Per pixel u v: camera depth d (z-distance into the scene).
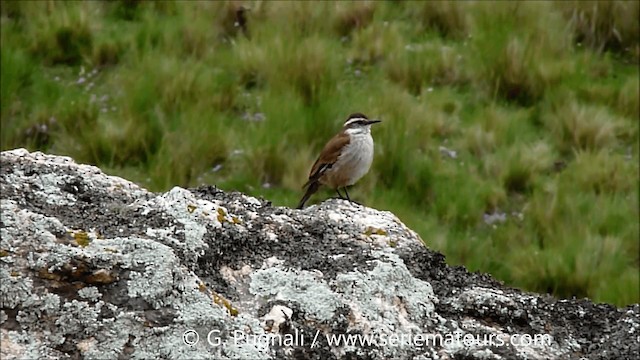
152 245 7.75
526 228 20.58
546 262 19.31
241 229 8.90
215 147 21.89
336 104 23.05
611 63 26.77
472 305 8.63
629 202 21.28
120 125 22.42
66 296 7.44
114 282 7.54
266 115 22.94
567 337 8.59
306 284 8.26
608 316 8.90
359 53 25.97
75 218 8.41
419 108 23.28
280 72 24.48
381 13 27.91
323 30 27.20
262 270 8.38
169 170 21.22
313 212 9.74
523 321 8.66
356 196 21.08
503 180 21.94
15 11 26.92
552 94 24.58
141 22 27.05
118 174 21.52
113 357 7.26
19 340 7.24
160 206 8.71
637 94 24.53
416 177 21.52
